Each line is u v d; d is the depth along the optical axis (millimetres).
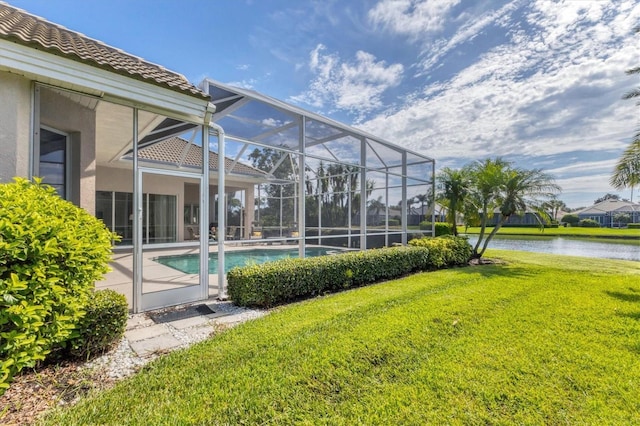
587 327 4426
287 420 2445
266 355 3449
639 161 8328
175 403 2604
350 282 6902
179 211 8133
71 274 2836
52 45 3906
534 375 3141
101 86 4363
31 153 4027
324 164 10000
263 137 8625
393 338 3920
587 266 10695
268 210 9562
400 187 12953
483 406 2660
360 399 2727
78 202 5113
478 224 13320
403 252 8406
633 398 2791
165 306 5277
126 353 3549
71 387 2836
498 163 12484
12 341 2270
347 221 11055
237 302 5434
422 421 2461
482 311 5074
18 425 2311
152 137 6805
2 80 3738
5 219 2340
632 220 45469
